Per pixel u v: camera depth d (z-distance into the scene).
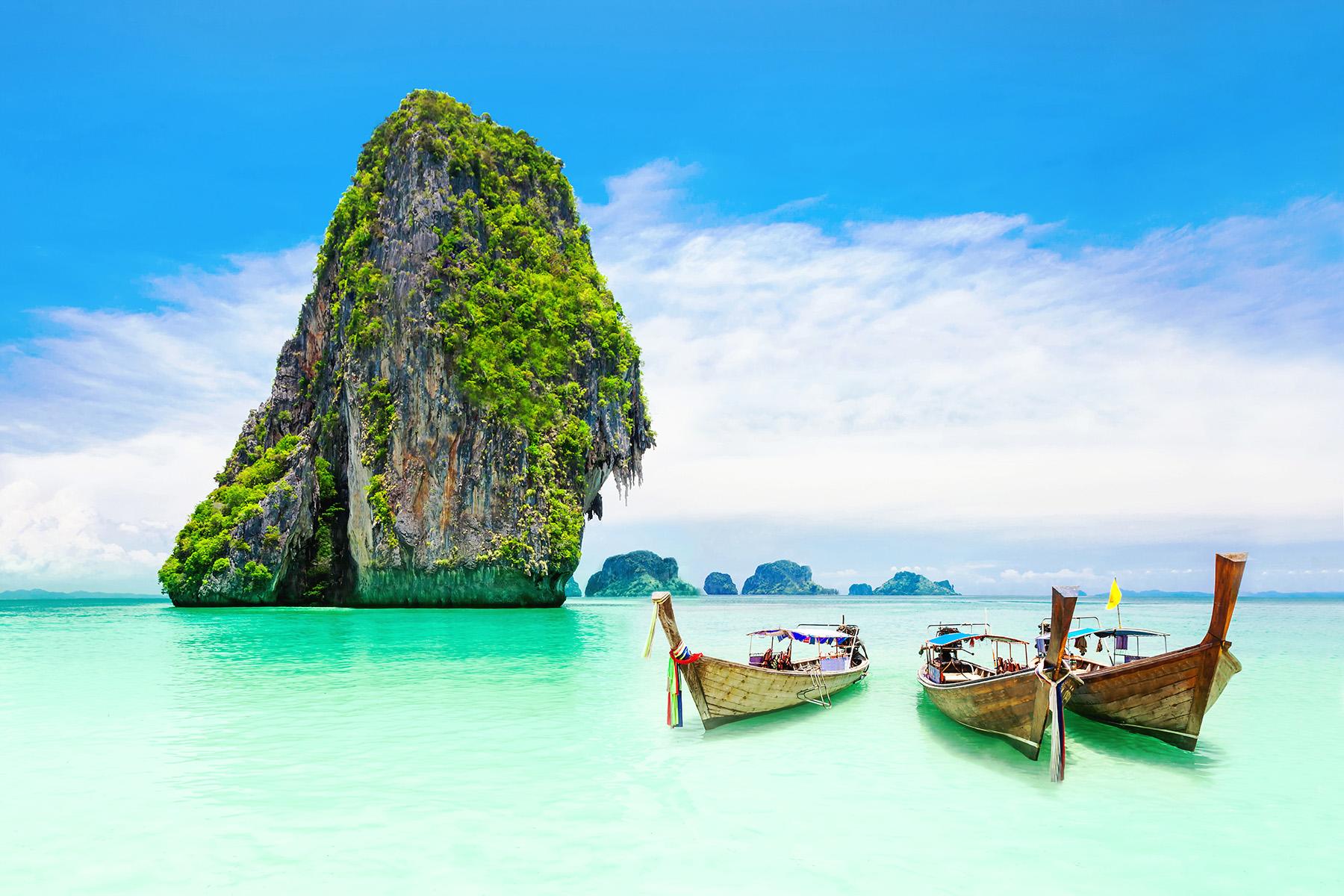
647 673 21.84
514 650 28.05
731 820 9.68
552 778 11.33
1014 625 47.59
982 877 8.13
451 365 57.50
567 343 61.69
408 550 56.44
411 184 62.31
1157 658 12.83
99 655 26.45
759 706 15.27
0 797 10.26
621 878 7.92
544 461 57.38
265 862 8.24
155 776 11.27
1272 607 95.31
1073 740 14.02
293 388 72.94
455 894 7.52
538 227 67.44
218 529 63.91
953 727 14.83
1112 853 8.84
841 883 7.90
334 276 69.81
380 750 12.81
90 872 7.97
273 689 18.81
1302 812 10.29
